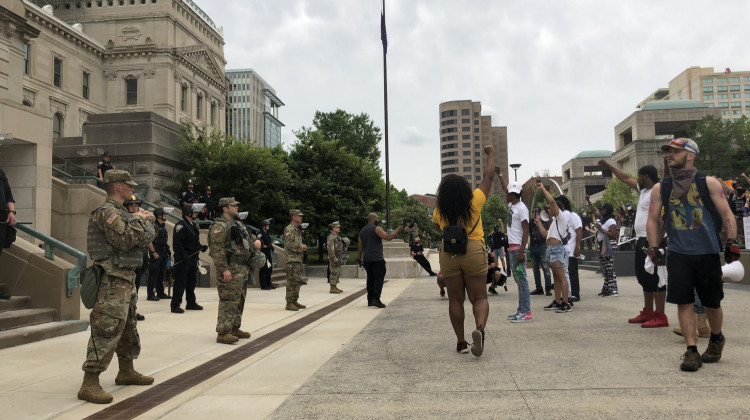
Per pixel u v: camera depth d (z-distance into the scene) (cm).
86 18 5553
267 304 1141
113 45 5528
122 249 428
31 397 427
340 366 508
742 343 538
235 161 2247
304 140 2627
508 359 507
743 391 374
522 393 390
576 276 999
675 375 425
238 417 361
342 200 2514
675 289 458
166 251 1233
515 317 757
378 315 903
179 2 5703
